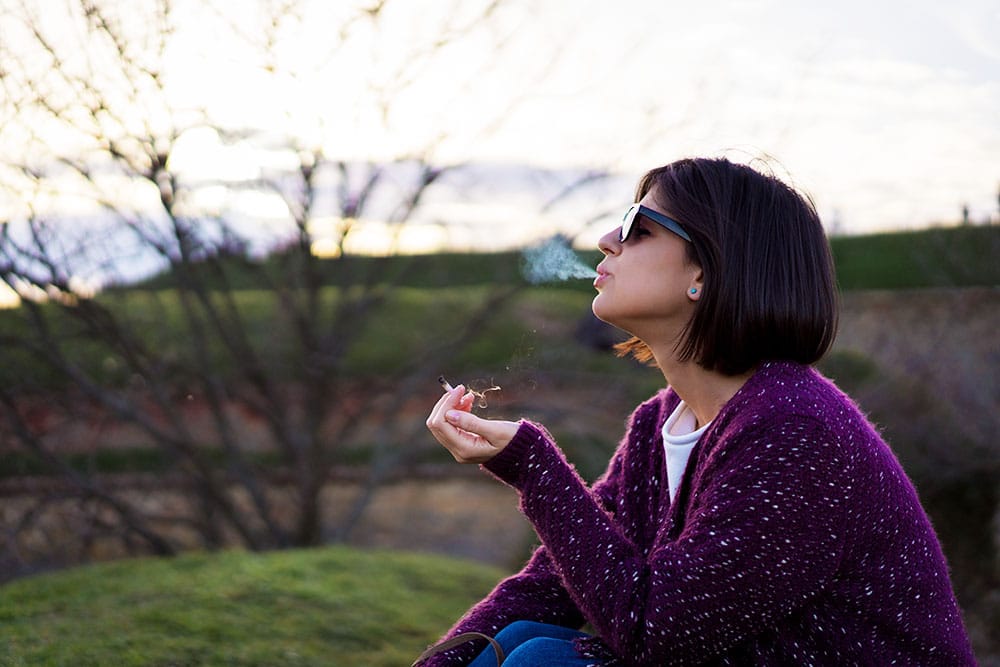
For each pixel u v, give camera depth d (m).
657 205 1.57
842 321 5.89
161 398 4.64
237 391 5.00
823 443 1.40
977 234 5.38
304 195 4.40
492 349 6.37
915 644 1.45
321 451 5.10
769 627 1.42
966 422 5.25
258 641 2.83
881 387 5.43
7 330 4.50
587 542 1.48
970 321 5.46
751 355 1.52
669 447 1.63
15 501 4.88
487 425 1.54
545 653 1.53
